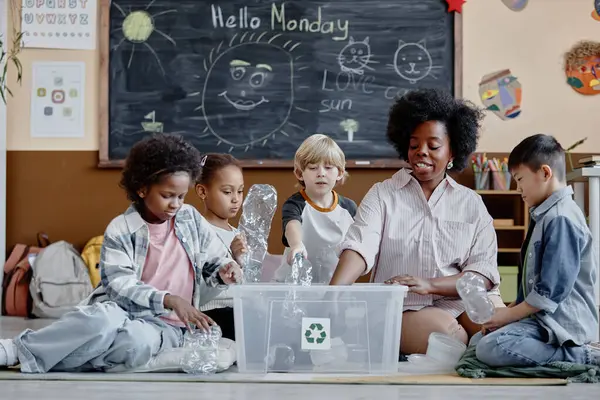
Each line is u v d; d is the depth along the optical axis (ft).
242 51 14.83
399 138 8.13
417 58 14.78
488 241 7.98
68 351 6.85
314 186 8.89
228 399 5.81
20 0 14.84
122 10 14.83
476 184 14.20
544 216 7.02
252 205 8.00
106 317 6.87
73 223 14.88
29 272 14.15
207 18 14.83
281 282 8.23
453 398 5.93
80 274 13.94
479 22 14.82
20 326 12.37
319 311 6.99
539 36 14.80
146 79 14.83
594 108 14.78
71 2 14.83
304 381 6.60
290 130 14.78
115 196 14.88
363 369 6.98
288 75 14.79
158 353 7.03
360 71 14.78
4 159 14.60
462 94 14.74
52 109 14.85
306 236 8.93
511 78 14.75
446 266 7.95
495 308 7.04
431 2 14.79
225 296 8.45
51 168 14.88
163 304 6.98
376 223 7.92
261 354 6.95
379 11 14.78
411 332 7.74
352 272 7.61
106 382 6.57
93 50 14.87
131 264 7.28
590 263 7.02
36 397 5.89
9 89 14.84
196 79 14.83
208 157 9.26
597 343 7.54
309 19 14.80
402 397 5.95
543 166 7.05
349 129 14.74
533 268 7.02
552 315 6.93
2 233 14.44
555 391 6.27
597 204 11.59
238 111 14.79
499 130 14.75
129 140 14.82
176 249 7.56
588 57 14.75
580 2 14.80
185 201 14.62
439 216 7.97
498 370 6.85
